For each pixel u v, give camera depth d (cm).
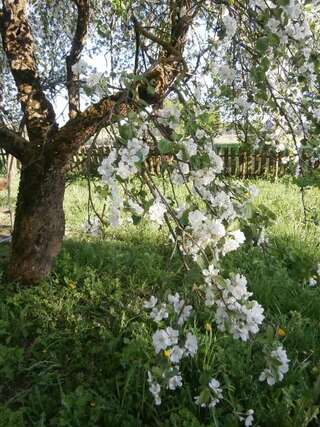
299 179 211
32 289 371
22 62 374
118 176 161
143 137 184
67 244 466
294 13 188
